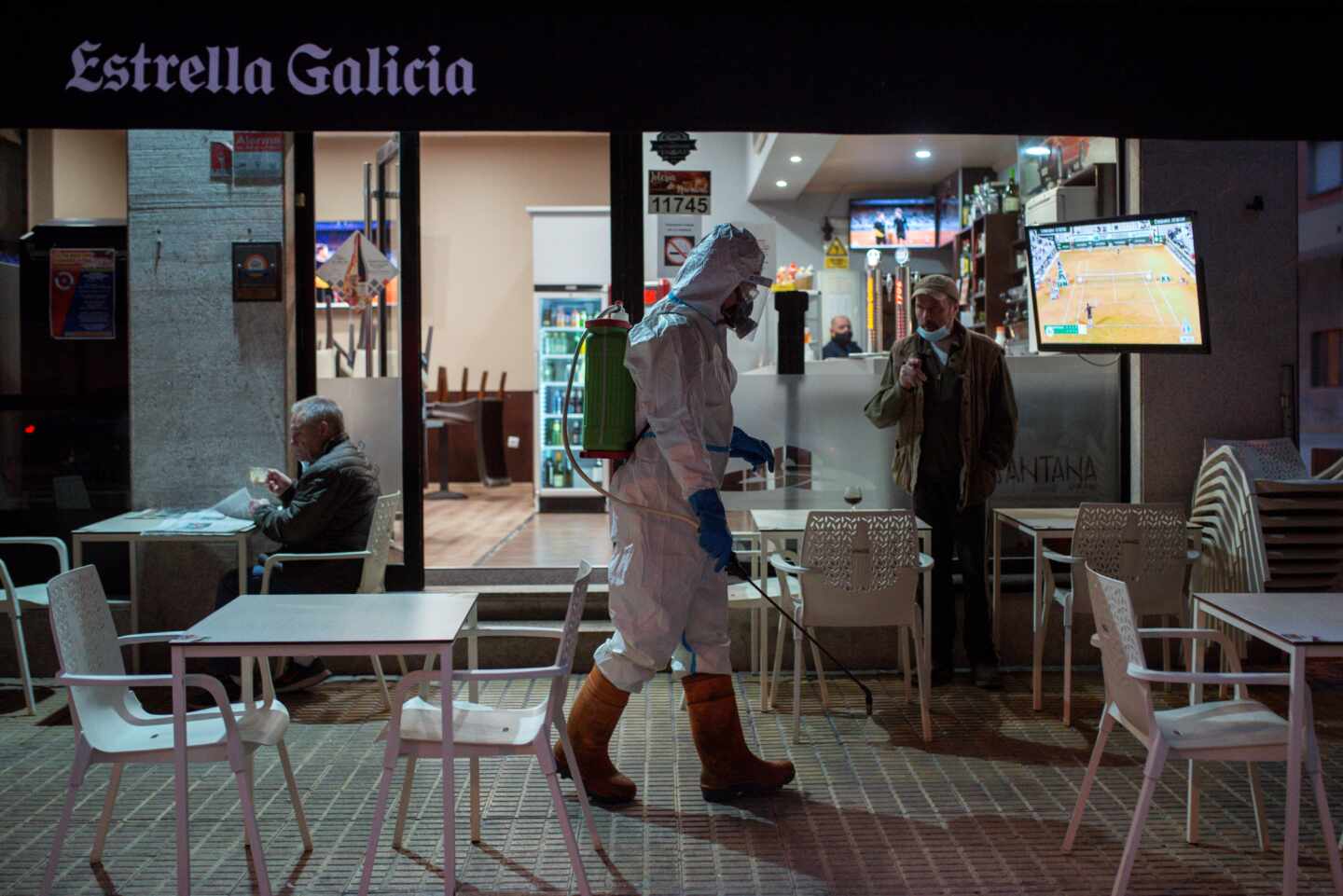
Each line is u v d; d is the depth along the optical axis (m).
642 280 5.45
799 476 5.52
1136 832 2.80
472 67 3.32
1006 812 3.50
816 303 7.52
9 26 3.26
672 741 4.18
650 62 3.34
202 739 2.87
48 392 5.37
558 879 3.03
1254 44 3.41
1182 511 4.33
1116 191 5.61
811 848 3.23
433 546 7.26
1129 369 5.38
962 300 9.27
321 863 3.13
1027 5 3.38
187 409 5.26
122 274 5.37
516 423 12.22
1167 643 4.52
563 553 6.89
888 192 10.08
